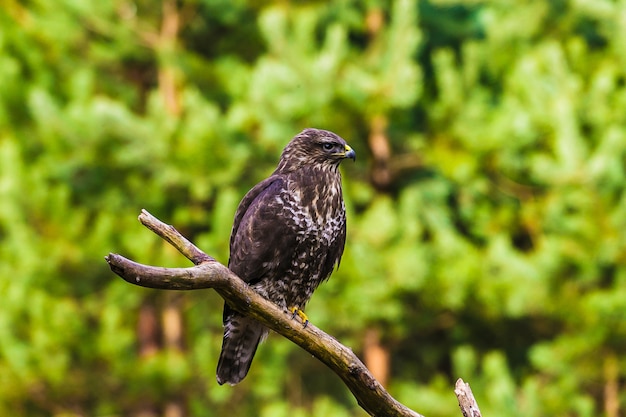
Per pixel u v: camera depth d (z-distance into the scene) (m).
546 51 17.06
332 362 5.88
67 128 16.19
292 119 16.45
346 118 16.77
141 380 16.28
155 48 18.11
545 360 16.36
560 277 16.14
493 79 18.45
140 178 17.45
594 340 15.96
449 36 21.98
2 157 16.09
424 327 17.86
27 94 17.25
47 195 16.16
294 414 17.16
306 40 16.53
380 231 16.33
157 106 16.66
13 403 15.78
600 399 17.59
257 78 16.23
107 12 18.02
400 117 17.25
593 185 15.47
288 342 17.39
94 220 17.88
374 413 5.98
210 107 16.81
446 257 16.73
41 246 15.87
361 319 16.69
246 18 18.75
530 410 15.41
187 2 18.84
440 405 16.88
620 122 16.23
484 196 17.72
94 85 18.70
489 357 16.08
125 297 16.97
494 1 18.89
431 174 19.48
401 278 16.08
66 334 15.60
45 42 17.92
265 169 17.28
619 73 17.30
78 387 16.17
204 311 18.53
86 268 16.47
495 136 16.42
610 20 17.45
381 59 17.55
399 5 16.56
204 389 17.14
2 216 15.94
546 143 16.97
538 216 17.12
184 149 16.39
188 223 17.88
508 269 16.38
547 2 18.72
